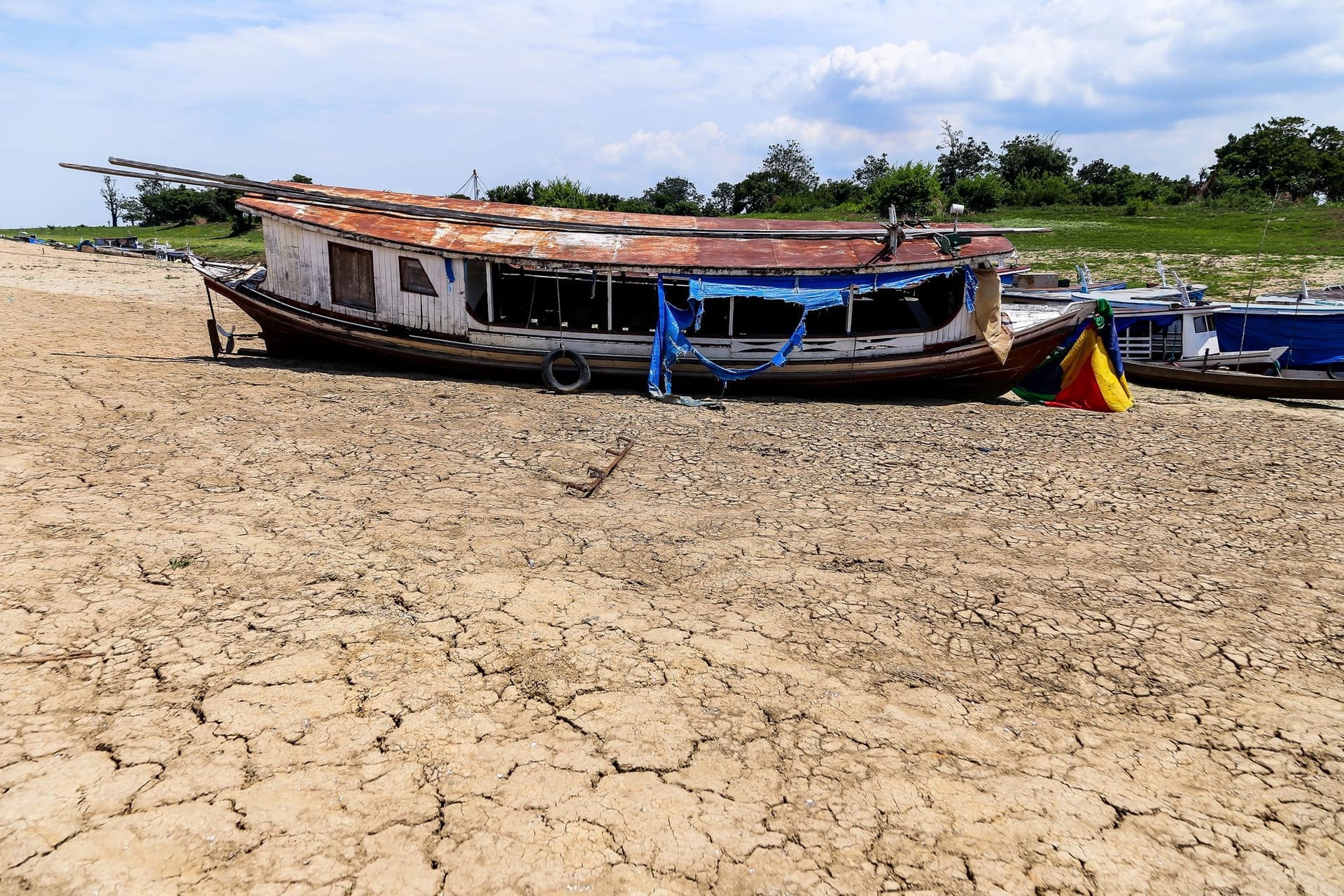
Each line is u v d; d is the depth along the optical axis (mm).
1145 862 4559
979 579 8133
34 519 8297
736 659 6488
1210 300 26547
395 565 7863
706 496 10453
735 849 4531
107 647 6109
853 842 4625
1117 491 11047
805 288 15531
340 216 16531
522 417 13883
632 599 7422
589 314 18734
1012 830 4770
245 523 8664
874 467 11914
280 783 4844
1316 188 58812
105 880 4094
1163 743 5645
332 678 5922
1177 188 63031
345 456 11242
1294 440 13938
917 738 5598
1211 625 7289
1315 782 5270
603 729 5531
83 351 17344
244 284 17047
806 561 8430
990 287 15961
